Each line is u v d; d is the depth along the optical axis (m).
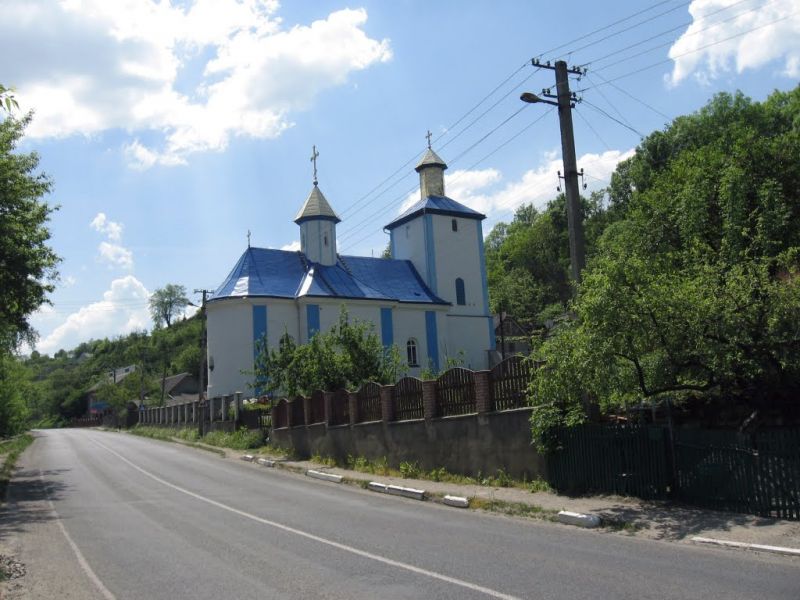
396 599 6.92
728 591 6.91
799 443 10.28
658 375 12.59
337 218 45.50
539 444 14.55
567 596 6.86
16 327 22.97
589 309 11.95
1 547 10.47
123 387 82.44
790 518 10.32
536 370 13.91
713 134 44.41
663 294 11.67
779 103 44.47
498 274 85.62
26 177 20.53
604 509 12.15
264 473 22.06
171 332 123.75
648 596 6.79
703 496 11.69
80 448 37.38
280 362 27.88
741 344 11.78
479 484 16.25
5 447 36.47
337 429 23.39
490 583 7.46
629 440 13.05
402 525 11.64
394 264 47.69
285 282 42.53
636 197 19.78
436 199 48.97
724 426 13.98
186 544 10.27
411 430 19.25
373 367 26.72
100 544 10.52
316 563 8.70
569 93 15.22
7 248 19.34
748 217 14.68
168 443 40.00
